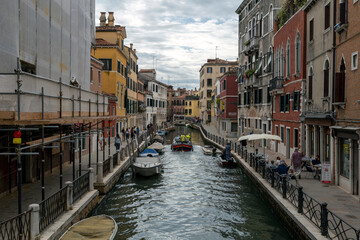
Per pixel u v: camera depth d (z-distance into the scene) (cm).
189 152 2931
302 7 1683
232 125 3794
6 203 946
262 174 1445
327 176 1242
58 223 805
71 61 1317
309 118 1577
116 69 2783
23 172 1198
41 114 805
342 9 1150
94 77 2245
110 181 1429
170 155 2736
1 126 816
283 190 1075
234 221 1094
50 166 1412
